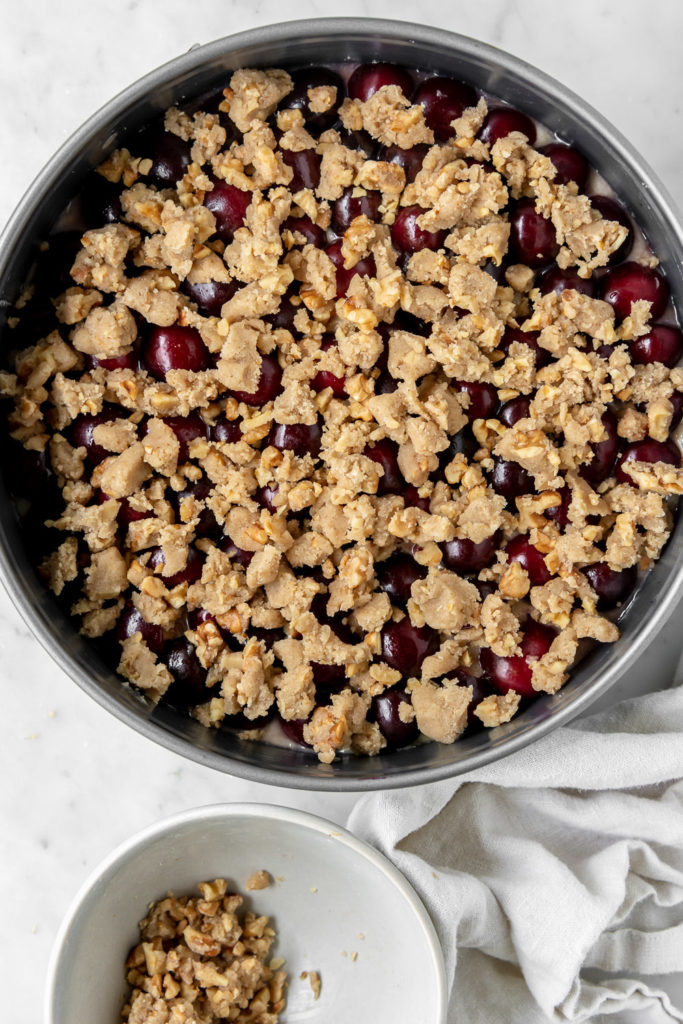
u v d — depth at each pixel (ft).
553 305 2.34
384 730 2.37
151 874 2.45
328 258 2.32
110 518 2.32
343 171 2.31
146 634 2.33
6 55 2.51
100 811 2.56
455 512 2.34
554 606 2.34
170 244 2.27
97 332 2.28
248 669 2.32
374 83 2.32
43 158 2.50
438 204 2.30
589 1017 2.52
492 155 2.32
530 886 2.48
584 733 2.47
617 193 2.35
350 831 2.47
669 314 2.36
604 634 2.33
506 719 2.36
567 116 2.29
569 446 2.34
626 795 2.52
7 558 2.24
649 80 2.53
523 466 2.34
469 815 2.53
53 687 2.55
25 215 2.22
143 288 2.29
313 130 2.34
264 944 2.49
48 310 2.31
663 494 2.35
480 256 2.32
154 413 2.32
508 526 2.36
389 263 2.32
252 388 2.31
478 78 2.31
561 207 2.31
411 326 2.36
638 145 2.53
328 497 2.34
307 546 2.35
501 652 2.34
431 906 2.43
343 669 2.35
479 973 2.55
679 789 2.53
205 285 2.31
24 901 2.56
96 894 2.37
